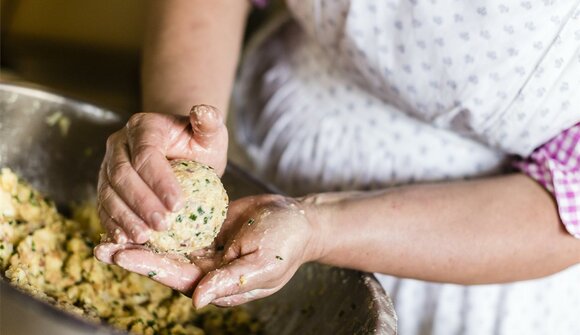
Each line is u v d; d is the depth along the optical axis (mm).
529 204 944
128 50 1688
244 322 987
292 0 1041
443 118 996
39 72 1685
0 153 1003
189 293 817
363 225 904
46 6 1664
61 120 1014
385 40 968
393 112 1054
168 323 952
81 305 906
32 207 976
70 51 1675
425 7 923
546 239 937
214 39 1051
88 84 1715
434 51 944
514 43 900
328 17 1005
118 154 806
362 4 954
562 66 895
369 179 1077
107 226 790
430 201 936
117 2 1718
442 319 1057
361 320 854
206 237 806
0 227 917
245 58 1251
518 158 1009
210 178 817
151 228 773
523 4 882
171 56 1032
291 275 856
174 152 834
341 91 1085
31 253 914
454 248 920
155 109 990
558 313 1053
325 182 1106
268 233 826
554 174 938
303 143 1117
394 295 1067
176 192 766
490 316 1048
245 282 799
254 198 876
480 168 1041
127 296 961
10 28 1644
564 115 918
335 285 924
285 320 964
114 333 705
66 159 1030
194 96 998
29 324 711
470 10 907
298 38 1165
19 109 991
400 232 912
